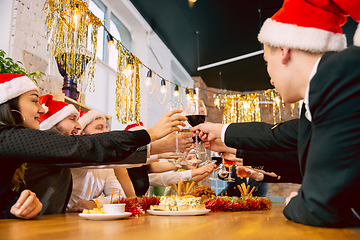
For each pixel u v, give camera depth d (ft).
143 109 17.49
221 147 4.97
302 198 2.19
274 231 1.81
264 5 16.48
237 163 5.06
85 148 2.95
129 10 16.76
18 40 9.07
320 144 2.00
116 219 2.90
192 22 18.26
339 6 2.27
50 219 2.89
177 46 21.26
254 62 23.34
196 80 25.95
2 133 2.89
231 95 19.54
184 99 25.35
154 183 8.48
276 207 5.03
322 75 2.04
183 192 4.50
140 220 2.74
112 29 16.49
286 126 3.56
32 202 2.98
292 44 2.44
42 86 9.88
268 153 4.27
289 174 4.72
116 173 7.29
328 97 1.98
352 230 1.85
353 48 2.07
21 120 4.18
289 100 2.75
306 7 2.39
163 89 12.82
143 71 17.81
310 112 2.15
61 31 8.14
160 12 17.51
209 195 5.44
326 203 1.91
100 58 14.87
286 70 2.58
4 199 3.17
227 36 19.80
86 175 6.43
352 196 1.86
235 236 1.60
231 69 24.77
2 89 3.92
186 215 3.28
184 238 1.55
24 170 3.93
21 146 2.84
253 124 3.83
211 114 28.19
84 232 1.84
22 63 8.45
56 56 8.77
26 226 2.20
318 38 2.37
